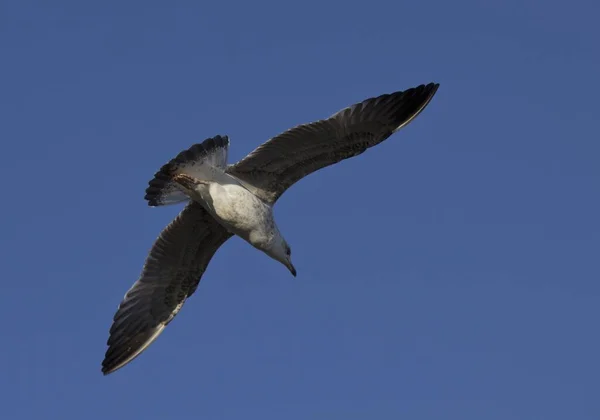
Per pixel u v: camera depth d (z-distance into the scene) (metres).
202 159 15.11
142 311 17.23
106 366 16.98
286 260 16.23
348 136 15.45
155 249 16.98
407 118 15.47
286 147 15.45
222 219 15.55
